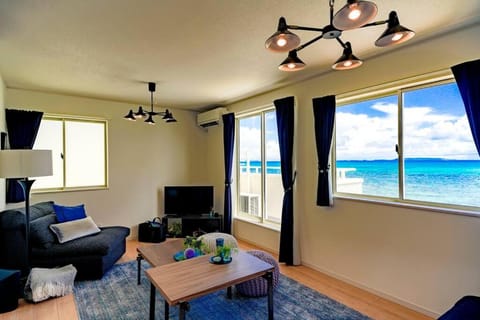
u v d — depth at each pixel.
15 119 3.84
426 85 2.56
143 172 5.12
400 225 2.67
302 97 3.68
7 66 3.05
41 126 4.23
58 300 2.73
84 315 2.48
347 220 3.15
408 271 2.60
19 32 2.26
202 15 2.03
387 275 2.77
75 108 4.43
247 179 4.92
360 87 2.99
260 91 4.23
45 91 4.12
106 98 4.61
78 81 3.64
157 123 5.30
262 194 4.52
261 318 2.43
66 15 2.01
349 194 3.24
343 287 3.02
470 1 1.88
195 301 2.72
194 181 5.75
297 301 2.72
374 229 2.88
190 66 3.11
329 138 3.26
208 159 5.84
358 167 3.15
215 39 2.43
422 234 2.51
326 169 3.28
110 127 4.77
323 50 2.72
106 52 2.69
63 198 4.33
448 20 2.14
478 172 2.29
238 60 2.94
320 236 3.45
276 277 2.88
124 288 3.00
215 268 2.27
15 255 2.96
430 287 2.45
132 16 2.03
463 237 2.26
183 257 2.72
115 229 3.91
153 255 2.87
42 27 2.18
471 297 1.95
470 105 2.15
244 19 2.09
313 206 3.54
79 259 3.18
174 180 5.50
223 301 2.72
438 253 2.40
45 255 3.09
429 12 2.02
